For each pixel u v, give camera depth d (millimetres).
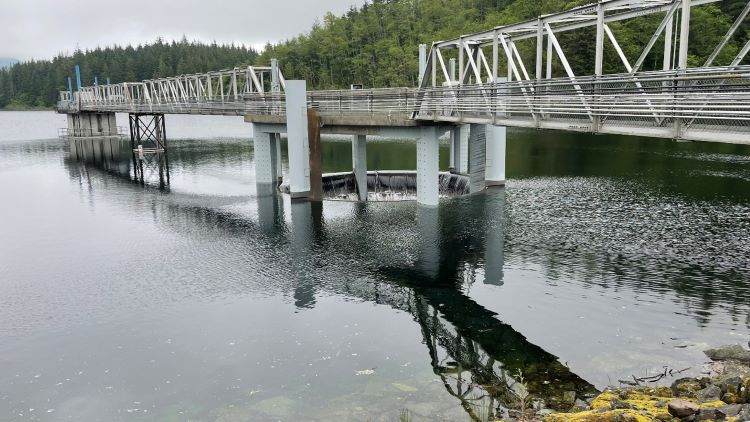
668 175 38406
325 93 35938
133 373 13258
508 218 27641
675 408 8719
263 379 12617
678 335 14297
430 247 23297
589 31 63750
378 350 14039
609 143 58500
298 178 33562
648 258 20984
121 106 69875
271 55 142500
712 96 12734
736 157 46438
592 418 8531
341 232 25953
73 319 16781
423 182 30578
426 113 29609
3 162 56969
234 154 61469
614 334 14516
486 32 25312
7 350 14797
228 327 15812
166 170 49469
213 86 125875
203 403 11664
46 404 12016
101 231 27438
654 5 17250
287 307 17250
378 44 126000
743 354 12508
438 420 10297
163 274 20688
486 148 35281
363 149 34812
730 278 18656
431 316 16281
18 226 28750
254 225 27781
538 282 18844
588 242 23250
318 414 10820
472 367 12883
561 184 36188
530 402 10961
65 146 73688
